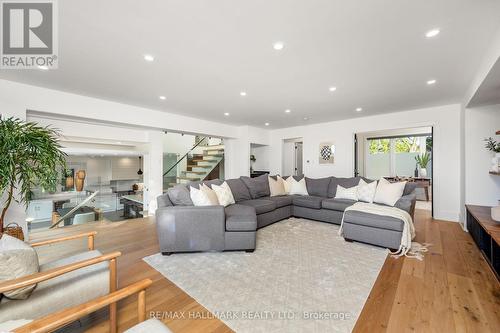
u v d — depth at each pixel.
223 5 1.66
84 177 4.75
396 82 3.18
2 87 2.99
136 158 5.54
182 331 1.54
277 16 1.79
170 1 1.62
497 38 2.01
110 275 1.60
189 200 3.14
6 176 2.41
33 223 4.14
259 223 3.86
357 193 4.25
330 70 2.79
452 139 4.37
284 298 1.90
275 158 7.35
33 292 1.37
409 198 3.51
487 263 2.52
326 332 1.51
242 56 2.44
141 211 5.54
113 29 1.96
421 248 2.98
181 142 8.65
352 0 1.61
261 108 4.61
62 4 1.65
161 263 2.56
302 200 4.54
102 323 1.62
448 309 1.74
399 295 1.93
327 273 2.32
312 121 6.01
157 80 3.10
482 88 2.75
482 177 3.55
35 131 2.63
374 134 7.74
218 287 2.06
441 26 1.90
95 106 3.84
